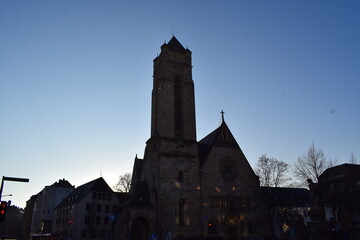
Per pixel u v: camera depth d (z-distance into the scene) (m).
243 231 65.31
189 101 72.38
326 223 43.84
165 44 75.19
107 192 97.75
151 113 76.88
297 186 74.19
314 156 79.31
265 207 69.38
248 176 70.69
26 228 155.88
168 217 59.56
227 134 72.75
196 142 68.62
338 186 80.88
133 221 57.75
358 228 50.38
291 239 59.38
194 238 60.03
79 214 91.88
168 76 72.38
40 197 140.12
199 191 64.38
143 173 71.19
